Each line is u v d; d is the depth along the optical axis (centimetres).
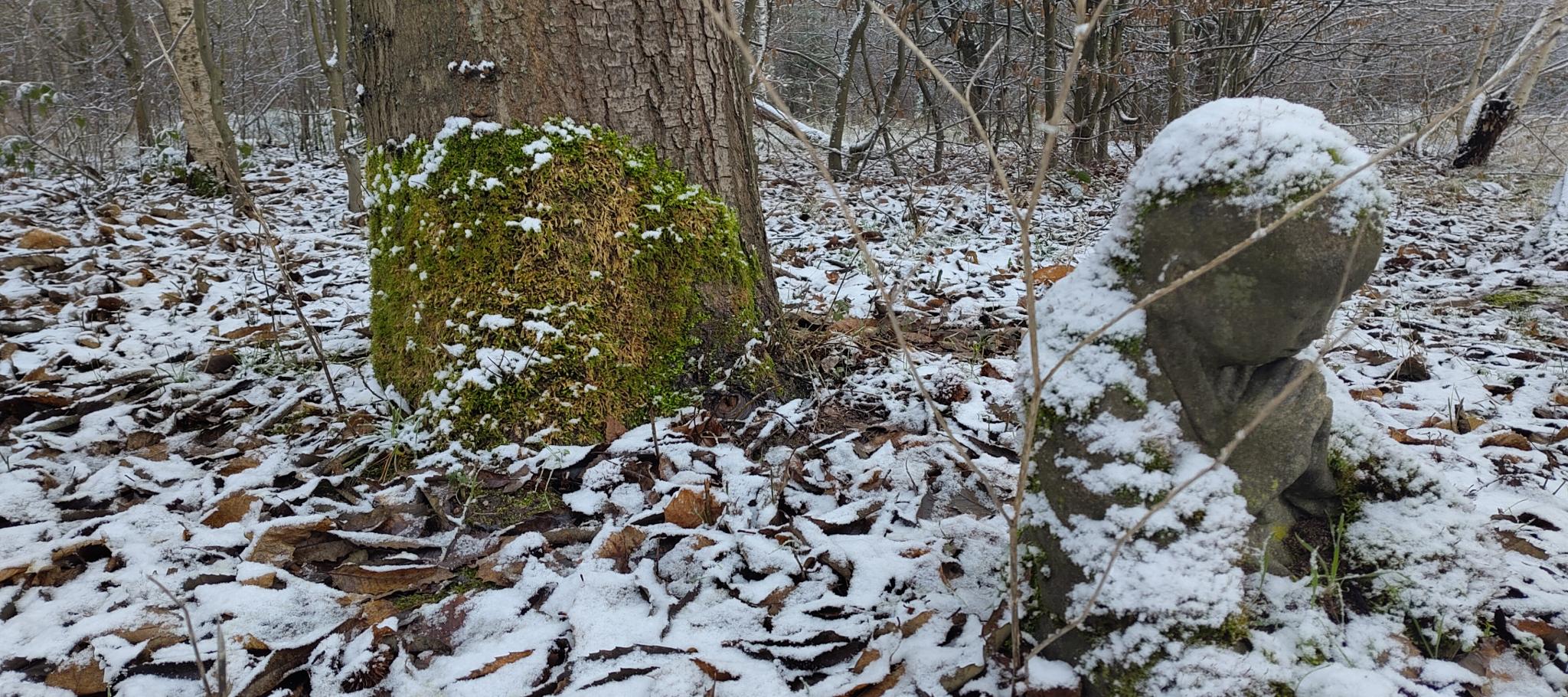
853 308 434
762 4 1248
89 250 548
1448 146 1275
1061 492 150
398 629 183
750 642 178
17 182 844
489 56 250
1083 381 149
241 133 1168
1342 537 168
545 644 178
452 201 257
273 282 490
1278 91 1307
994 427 284
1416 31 1224
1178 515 140
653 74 270
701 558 206
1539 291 492
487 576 202
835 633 178
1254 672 139
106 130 972
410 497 237
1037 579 159
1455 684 154
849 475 253
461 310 258
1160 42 1174
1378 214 133
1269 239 131
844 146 1191
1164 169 143
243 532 219
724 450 258
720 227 283
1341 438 170
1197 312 139
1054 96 945
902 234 613
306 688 171
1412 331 415
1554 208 613
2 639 179
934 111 1034
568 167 257
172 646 177
